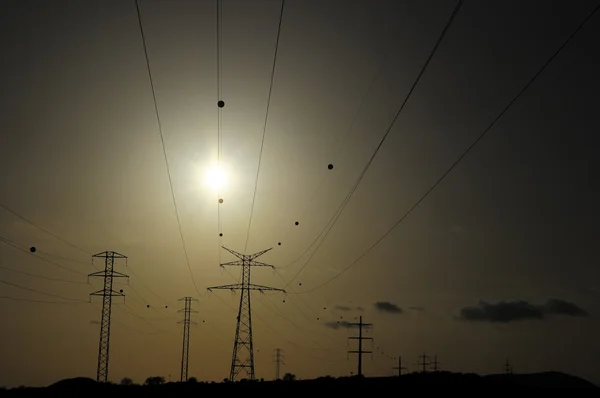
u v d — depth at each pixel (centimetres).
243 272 8288
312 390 7800
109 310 8212
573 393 6506
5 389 8038
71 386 8150
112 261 8312
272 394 7481
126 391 7975
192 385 8844
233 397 7331
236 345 8212
